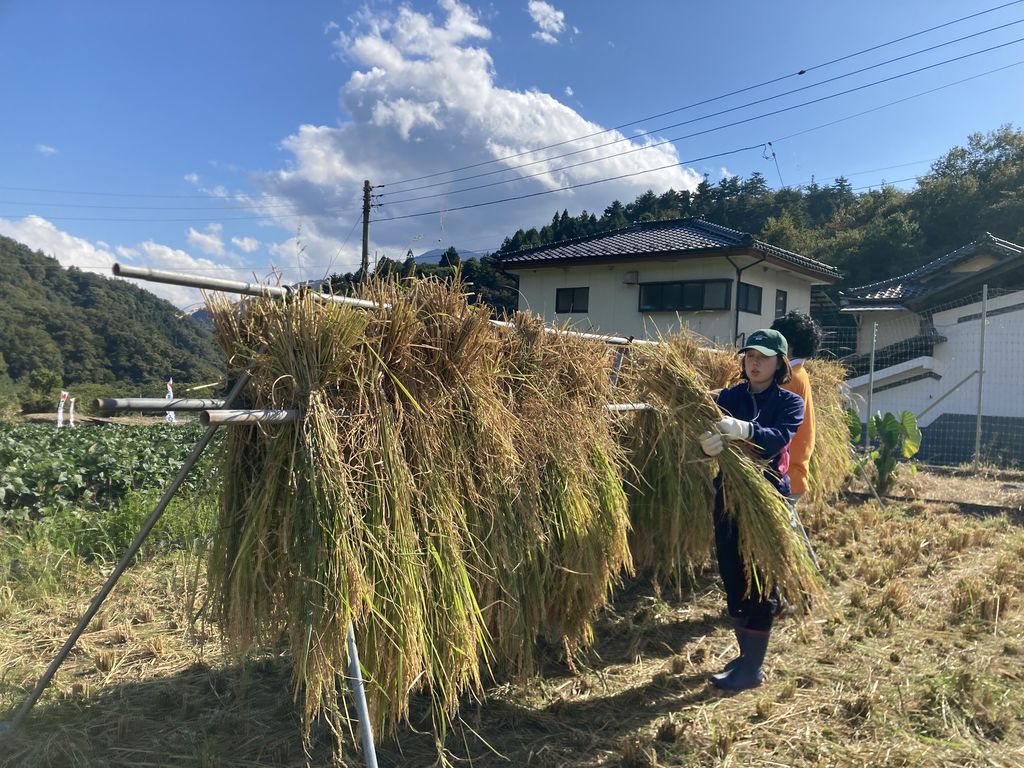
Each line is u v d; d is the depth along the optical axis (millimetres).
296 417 2154
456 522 2527
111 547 4922
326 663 2039
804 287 19828
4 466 7020
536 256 18812
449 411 2598
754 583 3039
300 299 2238
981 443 12898
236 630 2264
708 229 18328
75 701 2824
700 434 3027
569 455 3160
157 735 2604
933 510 6984
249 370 2189
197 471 3188
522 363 3201
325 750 2553
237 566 2188
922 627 3783
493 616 2807
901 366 15867
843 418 7203
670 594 4520
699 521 4102
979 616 3904
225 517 2357
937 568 4789
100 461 7008
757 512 2887
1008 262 15492
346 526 2092
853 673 3205
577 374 3430
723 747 2547
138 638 3576
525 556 2891
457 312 2668
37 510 5984
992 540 5645
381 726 2277
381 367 2391
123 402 1735
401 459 2340
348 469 2186
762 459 3121
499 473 2754
